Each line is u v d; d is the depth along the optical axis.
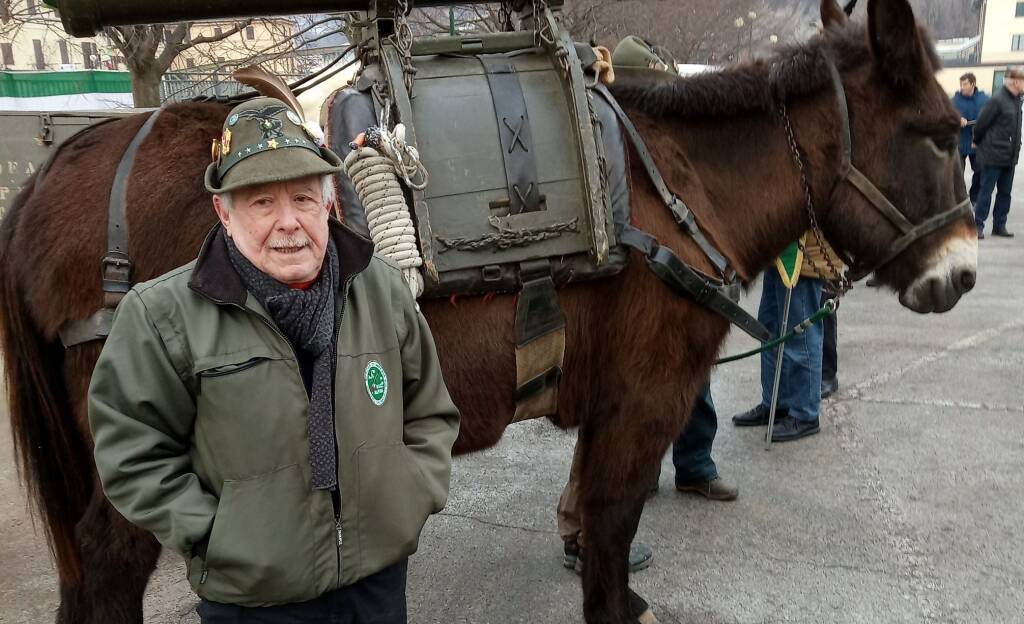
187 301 1.50
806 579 3.08
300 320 1.50
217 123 2.09
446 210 2.05
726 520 3.56
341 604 1.64
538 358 2.19
